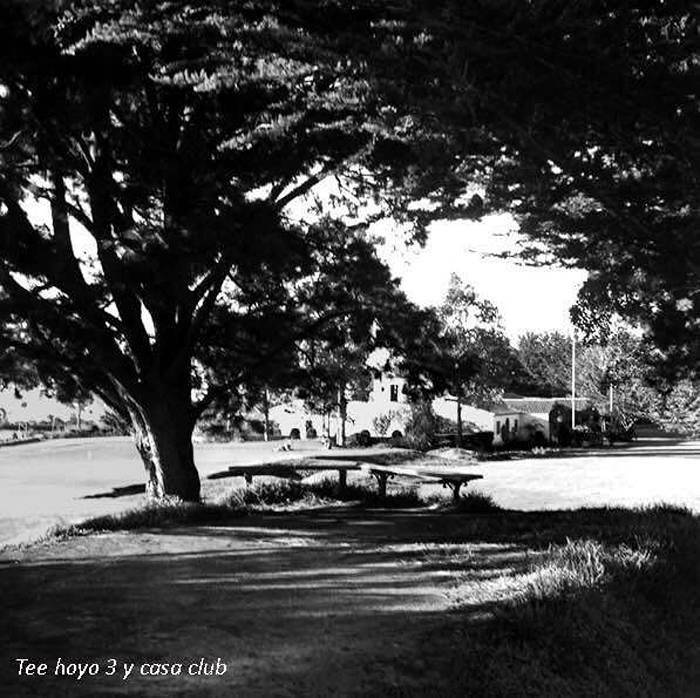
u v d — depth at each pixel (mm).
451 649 5188
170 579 7215
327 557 8289
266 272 12195
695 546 8234
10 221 10484
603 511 11219
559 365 84812
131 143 10609
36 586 6930
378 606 6262
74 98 9430
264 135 6355
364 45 4383
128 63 8414
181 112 10445
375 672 4820
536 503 17609
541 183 4816
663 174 4574
